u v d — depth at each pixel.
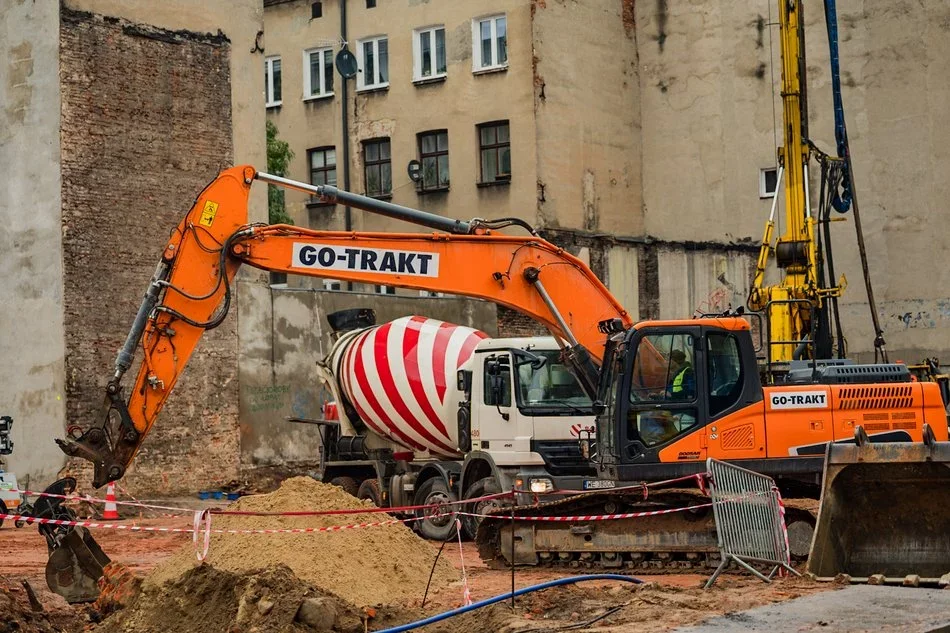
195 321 19.42
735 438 17.92
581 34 40.81
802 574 13.68
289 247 20.00
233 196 19.86
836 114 29.92
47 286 29.55
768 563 14.55
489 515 17.38
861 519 14.34
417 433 24.23
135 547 22.05
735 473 14.64
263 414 32.59
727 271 41.22
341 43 43.44
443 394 23.69
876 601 11.42
